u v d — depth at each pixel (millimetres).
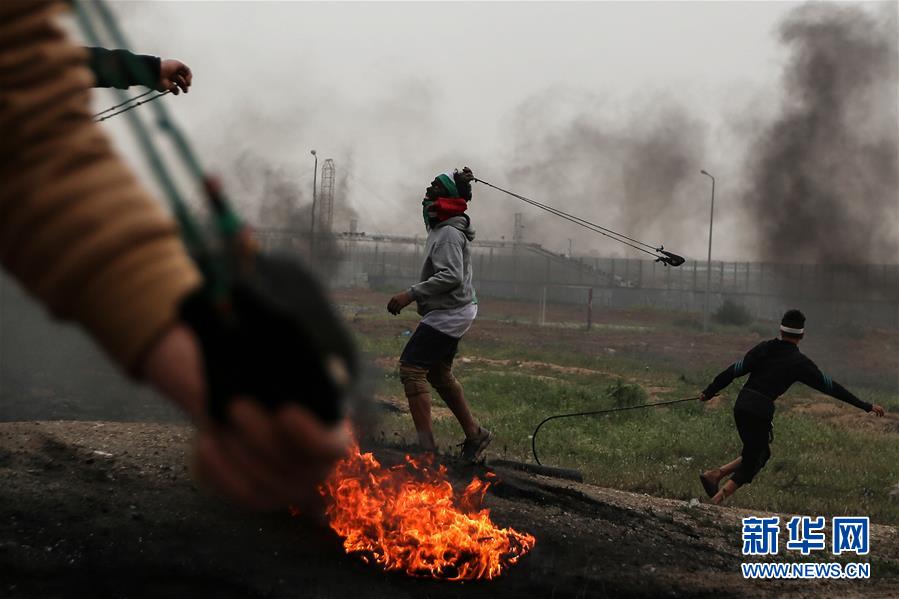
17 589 6391
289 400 725
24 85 859
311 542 7711
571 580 7988
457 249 11555
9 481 8148
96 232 798
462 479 10453
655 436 23500
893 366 71938
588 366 48625
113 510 7785
